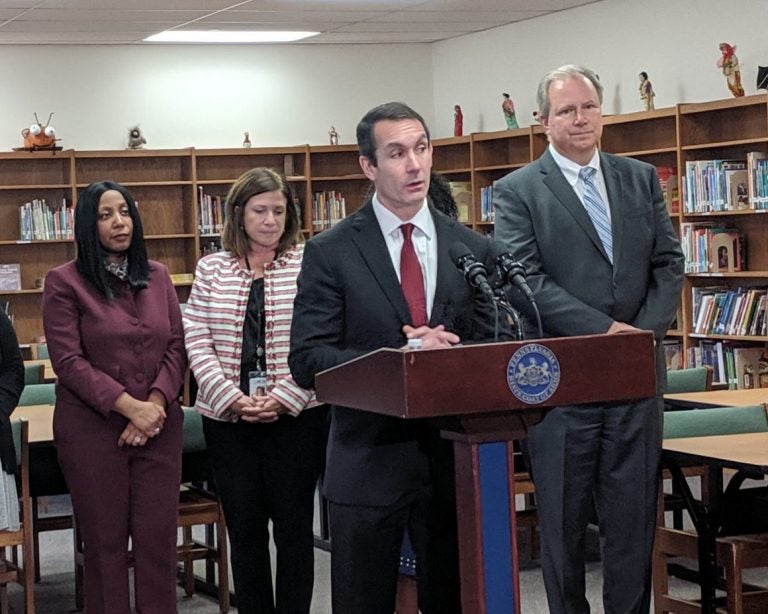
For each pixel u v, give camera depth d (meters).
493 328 2.61
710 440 3.91
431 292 2.62
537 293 3.46
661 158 8.99
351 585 2.62
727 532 3.84
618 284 3.49
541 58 10.16
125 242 3.92
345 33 10.62
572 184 3.57
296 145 11.16
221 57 10.99
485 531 2.20
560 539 3.51
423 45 11.48
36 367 6.06
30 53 10.42
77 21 9.29
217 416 3.85
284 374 3.88
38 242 10.27
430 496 2.59
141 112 10.78
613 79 9.45
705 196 8.22
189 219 10.82
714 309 8.27
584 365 2.13
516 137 10.25
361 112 11.38
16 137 10.41
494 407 2.08
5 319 4.20
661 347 3.54
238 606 3.94
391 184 2.55
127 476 3.91
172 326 4.02
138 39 10.41
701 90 8.73
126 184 10.65
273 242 3.98
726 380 8.20
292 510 3.87
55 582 5.54
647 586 3.52
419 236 2.65
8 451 4.21
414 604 3.34
